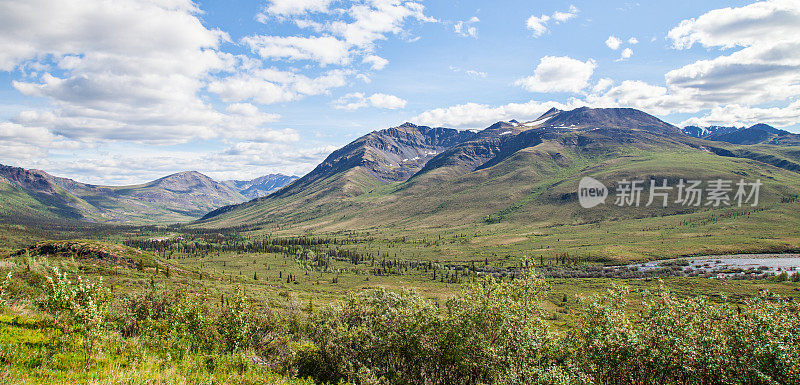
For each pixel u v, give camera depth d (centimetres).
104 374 1355
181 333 2191
